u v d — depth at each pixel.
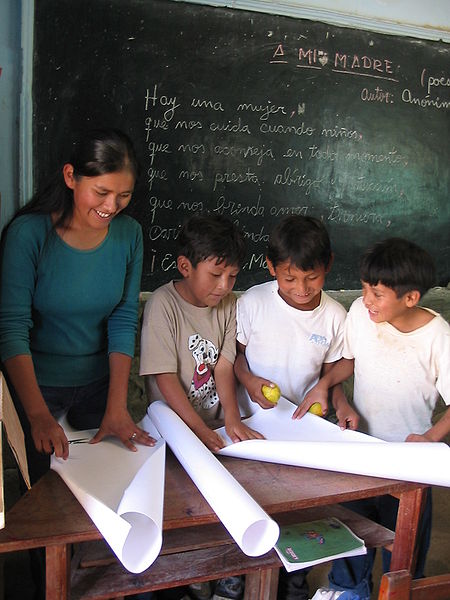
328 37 2.98
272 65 2.90
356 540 1.36
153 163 2.78
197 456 1.21
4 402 1.05
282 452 1.30
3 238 1.48
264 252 3.05
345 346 1.75
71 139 2.60
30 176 2.55
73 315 1.56
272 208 3.03
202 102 2.81
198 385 1.64
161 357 1.56
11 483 2.49
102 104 2.63
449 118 3.29
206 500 1.15
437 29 3.17
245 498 1.08
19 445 1.12
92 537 1.07
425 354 1.64
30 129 2.53
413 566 1.38
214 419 1.69
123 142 1.35
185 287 1.64
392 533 1.41
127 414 1.41
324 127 3.05
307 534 1.37
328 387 1.69
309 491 1.22
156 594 1.61
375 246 1.60
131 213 2.79
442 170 3.32
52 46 2.52
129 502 1.04
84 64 2.58
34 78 2.51
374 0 3.03
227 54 2.81
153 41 2.68
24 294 1.46
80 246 1.50
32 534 1.05
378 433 1.74
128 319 1.63
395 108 3.16
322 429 1.45
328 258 1.58
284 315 1.69
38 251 1.47
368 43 3.06
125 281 1.63
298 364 1.71
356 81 3.07
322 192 3.11
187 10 2.71
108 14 2.58
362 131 3.12
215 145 2.87
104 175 1.33
